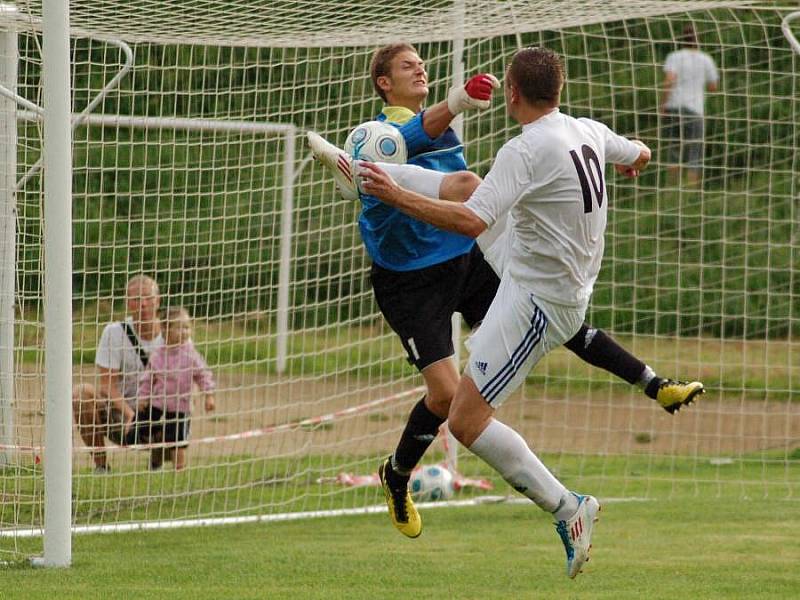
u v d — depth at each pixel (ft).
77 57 127.13
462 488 108.68
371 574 71.67
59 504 73.46
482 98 60.75
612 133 61.46
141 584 67.92
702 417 143.13
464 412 59.21
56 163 71.56
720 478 114.42
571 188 56.54
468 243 66.69
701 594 65.57
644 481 112.78
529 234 57.67
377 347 152.97
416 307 66.23
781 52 189.98
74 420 102.17
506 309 58.75
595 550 79.87
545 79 57.31
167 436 105.70
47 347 72.43
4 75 99.09
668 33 190.70
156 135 130.72
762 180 186.19
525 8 92.22
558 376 143.95
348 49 143.02
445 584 68.64
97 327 101.91
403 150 62.59
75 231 130.31
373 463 117.60
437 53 127.13
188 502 98.78
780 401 147.54
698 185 181.37
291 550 80.59
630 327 168.55
